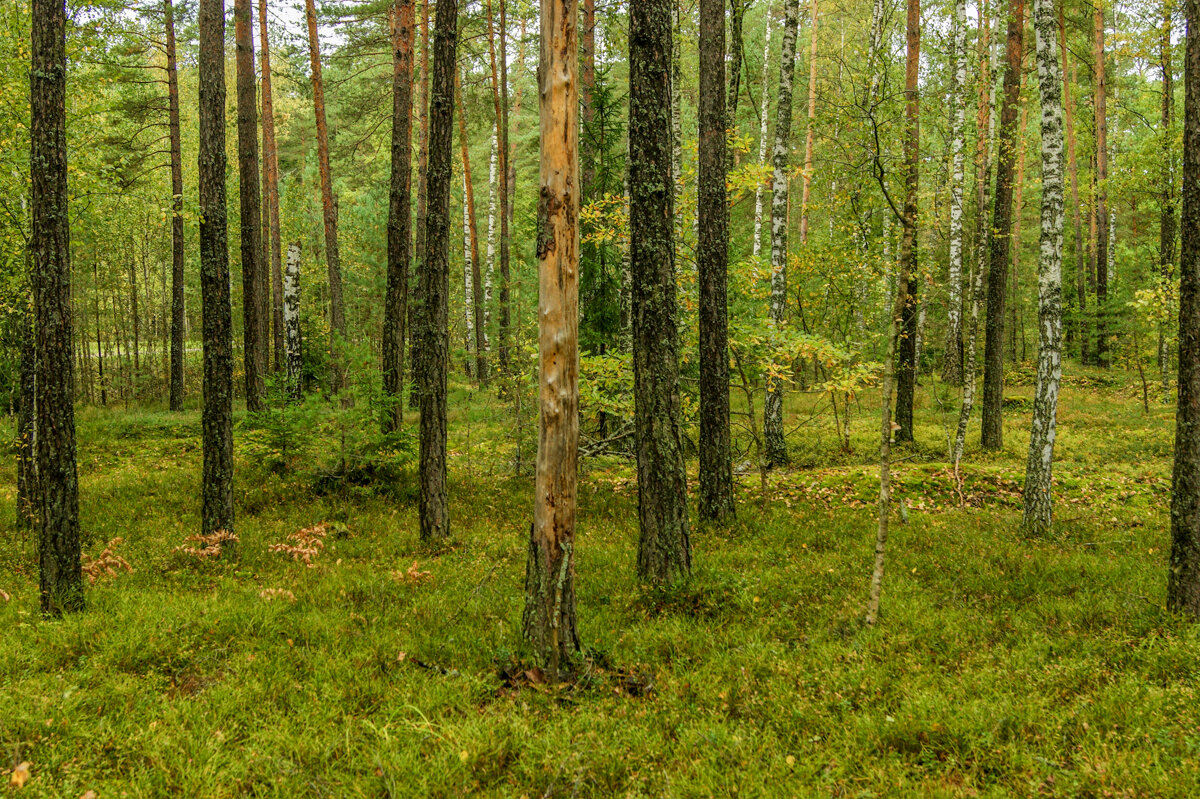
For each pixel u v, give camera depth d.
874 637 5.66
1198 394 5.69
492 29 19.05
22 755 3.97
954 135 12.57
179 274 20.48
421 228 19.64
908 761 4.10
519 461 12.30
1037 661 5.17
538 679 5.13
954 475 11.80
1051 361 9.00
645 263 7.04
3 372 16.72
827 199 14.38
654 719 4.61
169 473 11.95
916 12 13.77
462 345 28.30
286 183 29.53
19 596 6.53
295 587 6.98
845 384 9.89
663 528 7.03
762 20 29.36
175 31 18.95
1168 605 5.90
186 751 4.11
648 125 7.03
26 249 9.23
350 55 18.91
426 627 6.07
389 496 10.93
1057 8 22.30
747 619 6.21
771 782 3.91
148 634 5.51
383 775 3.92
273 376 11.28
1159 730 4.12
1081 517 9.72
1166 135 18.17
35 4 5.83
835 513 10.04
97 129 11.70
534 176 37.09
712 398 9.26
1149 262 26.80
